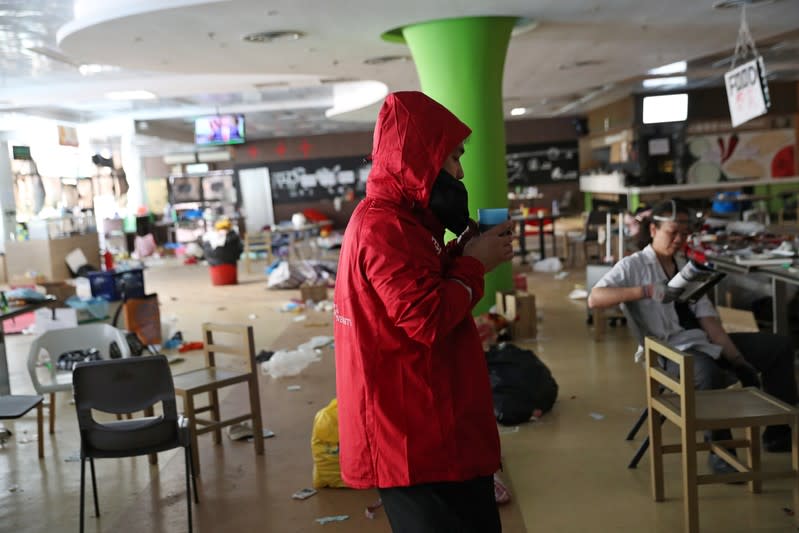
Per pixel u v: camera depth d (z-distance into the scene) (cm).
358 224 187
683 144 1727
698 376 359
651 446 353
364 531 345
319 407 552
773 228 775
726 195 1351
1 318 534
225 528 358
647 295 370
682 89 1708
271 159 2634
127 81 1291
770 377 387
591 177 2178
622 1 693
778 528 319
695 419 304
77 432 530
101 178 1936
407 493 190
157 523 369
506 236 197
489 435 194
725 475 309
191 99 1591
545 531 334
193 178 2586
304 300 1055
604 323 753
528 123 2522
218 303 1120
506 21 743
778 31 892
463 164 762
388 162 187
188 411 420
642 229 411
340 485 395
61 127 1512
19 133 1525
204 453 463
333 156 2634
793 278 479
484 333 660
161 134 1955
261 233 1695
